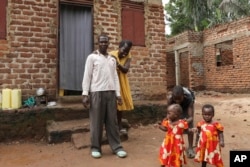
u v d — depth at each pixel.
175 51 19.31
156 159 4.55
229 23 15.88
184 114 4.56
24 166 4.39
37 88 6.54
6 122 5.88
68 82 6.93
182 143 3.92
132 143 5.54
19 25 6.41
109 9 7.35
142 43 7.70
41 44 6.61
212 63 17.16
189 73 17.77
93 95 4.70
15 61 6.34
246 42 14.78
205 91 17.28
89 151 5.02
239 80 15.24
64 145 5.52
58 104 6.58
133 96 7.47
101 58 4.76
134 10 7.67
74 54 7.03
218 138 3.87
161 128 4.01
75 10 7.09
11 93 6.09
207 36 17.53
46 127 6.04
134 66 7.51
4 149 5.38
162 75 7.88
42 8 6.66
